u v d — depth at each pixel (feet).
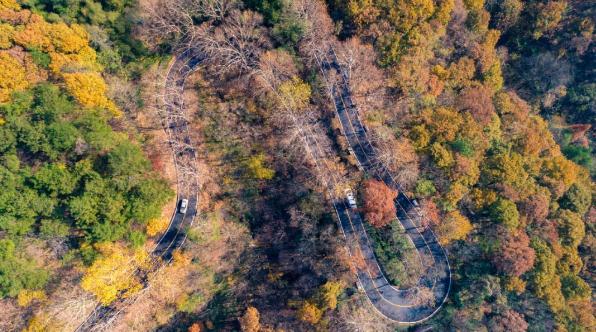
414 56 271.08
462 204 269.44
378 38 269.64
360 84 275.80
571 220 280.92
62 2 228.43
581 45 325.21
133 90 259.19
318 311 249.14
